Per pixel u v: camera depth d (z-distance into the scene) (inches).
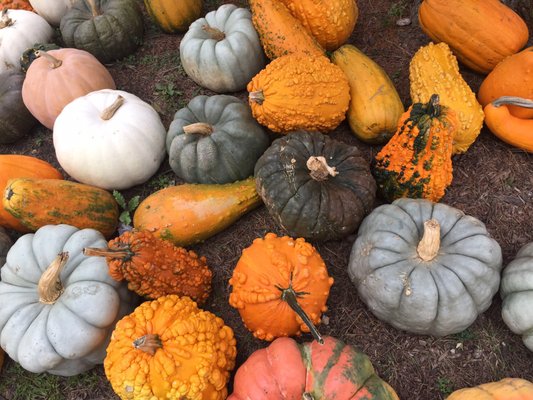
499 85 42.9
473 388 33.4
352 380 31.4
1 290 38.0
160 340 31.9
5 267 39.1
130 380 30.6
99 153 43.6
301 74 40.4
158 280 35.4
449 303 33.1
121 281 36.9
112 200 44.4
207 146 41.7
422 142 36.0
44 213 40.0
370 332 38.3
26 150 53.1
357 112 43.2
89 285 35.4
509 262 39.3
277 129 42.5
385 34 52.8
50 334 34.5
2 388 40.9
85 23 52.9
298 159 37.3
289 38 44.6
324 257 41.5
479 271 33.1
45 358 34.7
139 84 54.0
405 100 47.9
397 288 33.4
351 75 44.1
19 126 52.0
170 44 56.9
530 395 31.7
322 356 32.1
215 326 34.4
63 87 47.8
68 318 34.6
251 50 47.5
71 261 37.2
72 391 39.8
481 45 45.3
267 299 34.0
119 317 37.0
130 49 55.8
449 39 46.4
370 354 37.4
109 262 33.9
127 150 44.0
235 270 36.6
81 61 48.8
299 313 31.7
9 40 54.5
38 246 38.2
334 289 40.3
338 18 46.3
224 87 49.8
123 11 53.6
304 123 41.6
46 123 50.8
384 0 55.1
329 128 43.5
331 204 36.1
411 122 36.2
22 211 39.2
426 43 51.5
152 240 34.9
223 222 41.6
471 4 44.3
